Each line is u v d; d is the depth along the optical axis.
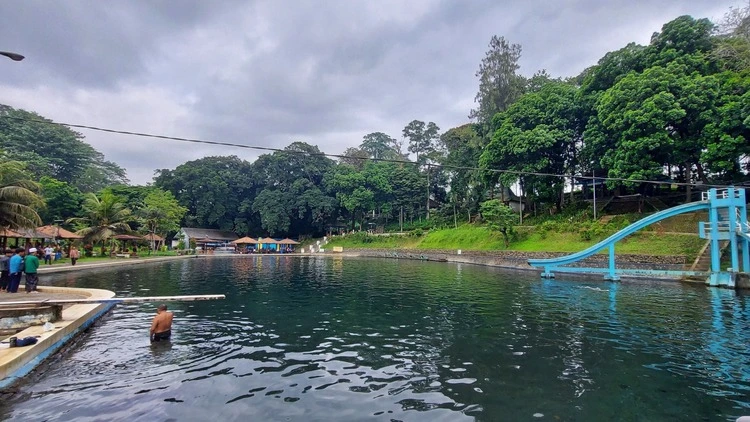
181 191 76.31
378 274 29.92
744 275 20.20
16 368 7.52
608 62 35.12
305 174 82.25
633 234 30.31
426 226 66.56
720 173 30.20
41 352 8.56
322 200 76.38
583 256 25.38
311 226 83.25
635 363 8.59
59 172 71.69
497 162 42.94
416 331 11.45
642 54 32.59
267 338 10.70
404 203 71.69
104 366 8.41
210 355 9.19
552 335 10.95
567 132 38.06
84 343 10.16
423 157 74.06
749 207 28.11
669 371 8.09
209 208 76.69
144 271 30.41
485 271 32.22
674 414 6.21
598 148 34.56
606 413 6.23
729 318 13.10
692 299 17.12
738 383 7.47
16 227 24.56
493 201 39.84
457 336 10.88
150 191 66.06
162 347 9.82
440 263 43.19
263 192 77.31
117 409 6.30
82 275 25.88
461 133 60.66
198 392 7.01
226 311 14.51
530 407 6.43
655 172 28.62
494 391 7.09
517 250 36.94
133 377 7.76
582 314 13.86
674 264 24.64
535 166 39.44
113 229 42.34
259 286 22.12
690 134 29.22
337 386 7.32
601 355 9.14
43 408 6.34
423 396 6.86
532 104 41.25
